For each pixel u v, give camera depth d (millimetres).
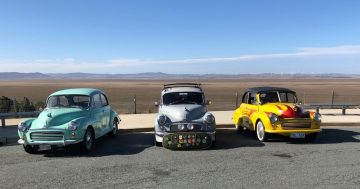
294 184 7117
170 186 7098
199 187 6996
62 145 10102
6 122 17000
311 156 9648
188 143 10617
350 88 71500
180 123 10789
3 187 7250
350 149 10570
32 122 10602
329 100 38062
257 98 12844
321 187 6906
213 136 10953
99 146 11617
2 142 12242
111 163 9148
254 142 11969
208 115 10992
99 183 7395
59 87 87125
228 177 7664
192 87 13008
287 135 11516
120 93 57750
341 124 15820
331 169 8242
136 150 10828
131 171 8297
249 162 9016
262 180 7410
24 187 7227
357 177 7578
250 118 13031
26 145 10422
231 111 20641
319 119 11703
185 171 8211
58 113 10656
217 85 98062
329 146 11094
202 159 9422
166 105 12070
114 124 13375
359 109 22125
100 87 85938
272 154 9969
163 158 9625
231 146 11273
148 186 7129
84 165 8992
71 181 7574
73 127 10133
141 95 52219
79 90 11922
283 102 12859
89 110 11250
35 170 8555
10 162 9453
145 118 17641
